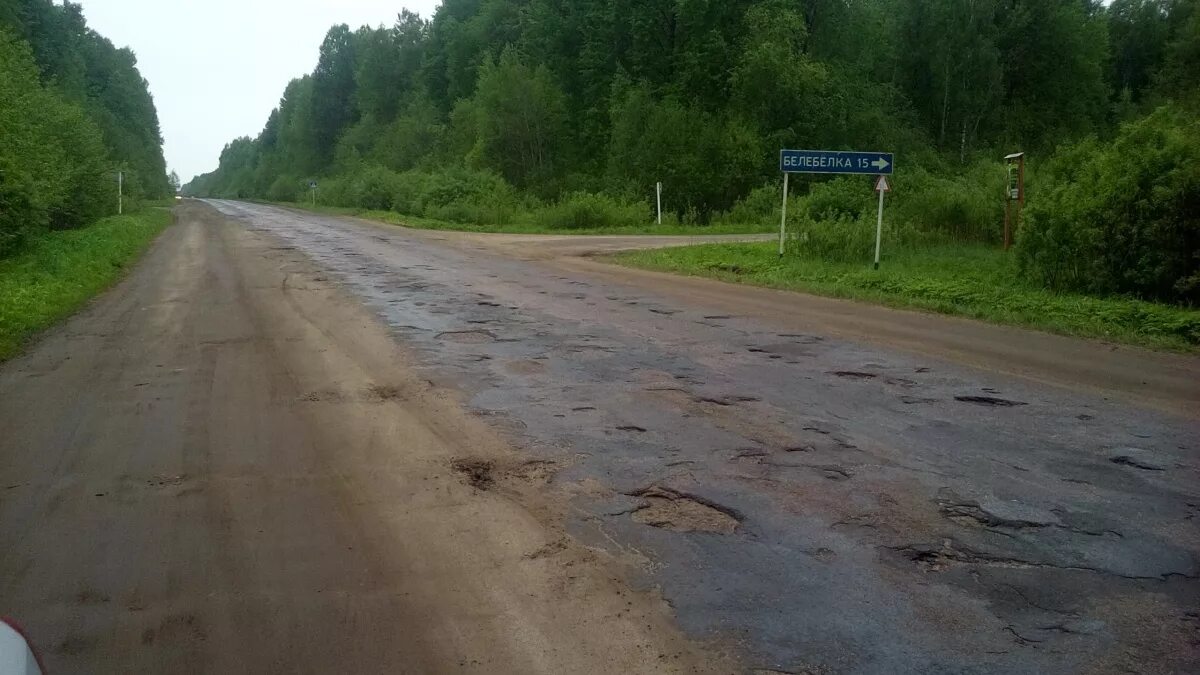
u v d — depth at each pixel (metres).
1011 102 60.81
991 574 3.96
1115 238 12.96
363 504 4.79
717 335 10.30
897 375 8.17
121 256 20.11
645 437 6.04
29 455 5.65
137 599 3.69
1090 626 3.49
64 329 10.55
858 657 3.23
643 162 44.66
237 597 3.71
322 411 6.69
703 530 4.43
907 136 54.44
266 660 3.22
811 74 47.12
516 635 3.40
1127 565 4.07
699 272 17.81
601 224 35.09
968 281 14.60
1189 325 10.49
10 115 18.70
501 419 6.47
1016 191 17.53
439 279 15.90
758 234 32.72
